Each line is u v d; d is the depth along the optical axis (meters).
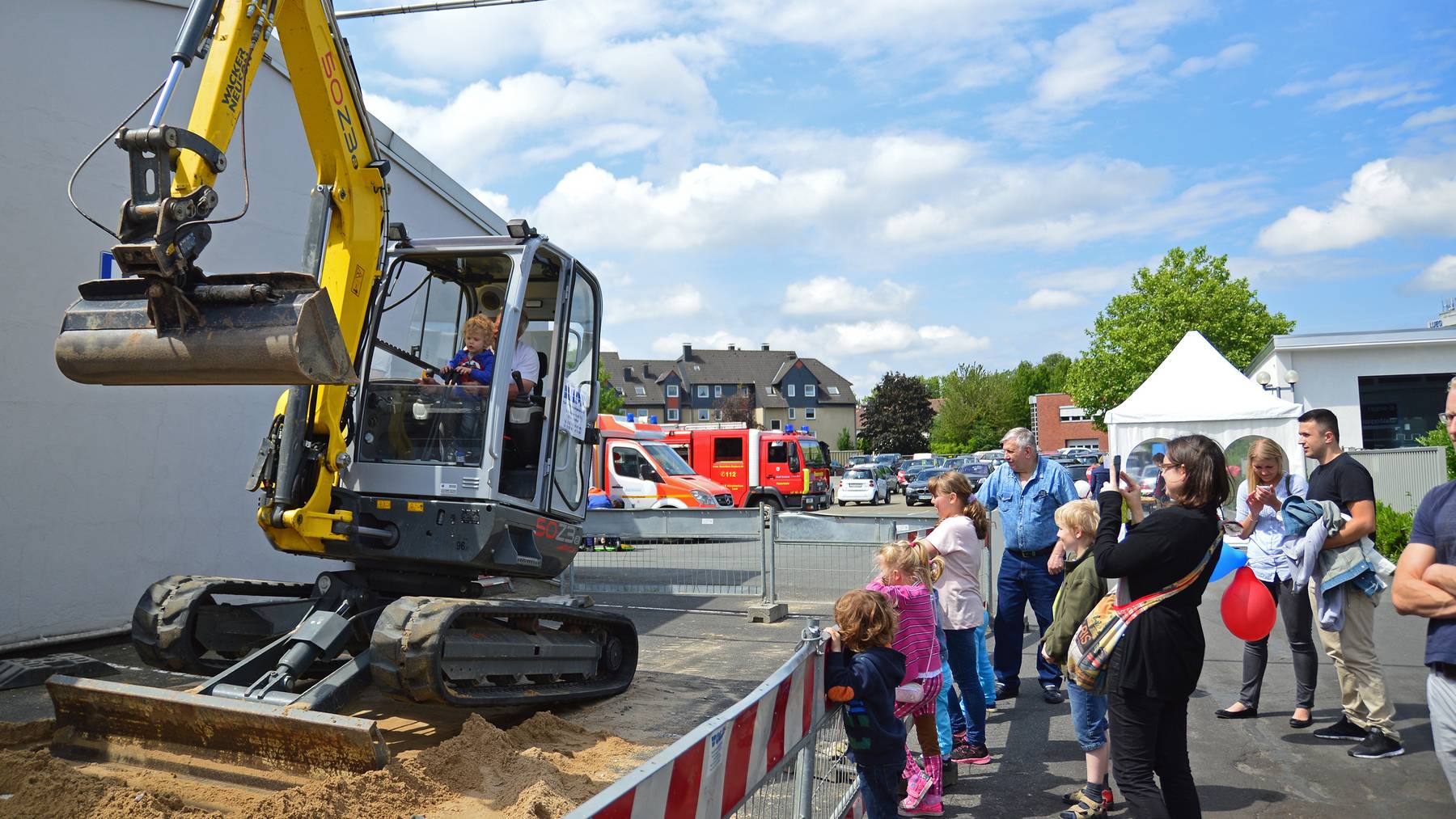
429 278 6.75
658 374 91.88
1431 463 19.38
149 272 4.31
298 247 10.34
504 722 6.16
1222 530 3.81
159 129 4.32
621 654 7.34
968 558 5.64
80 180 8.37
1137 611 3.74
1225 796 5.05
